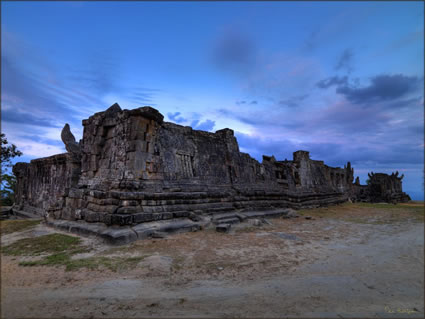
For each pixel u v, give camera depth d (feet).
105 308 14.57
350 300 17.37
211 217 42.98
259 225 43.16
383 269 23.94
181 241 30.09
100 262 21.93
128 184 35.94
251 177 64.34
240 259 24.29
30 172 72.64
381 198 131.54
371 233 40.75
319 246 30.91
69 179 50.60
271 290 18.12
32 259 22.24
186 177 46.96
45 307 13.94
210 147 55.01
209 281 19.12
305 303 16.53
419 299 17.84
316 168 92.32
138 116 39.14
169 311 14.62
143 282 18.37
